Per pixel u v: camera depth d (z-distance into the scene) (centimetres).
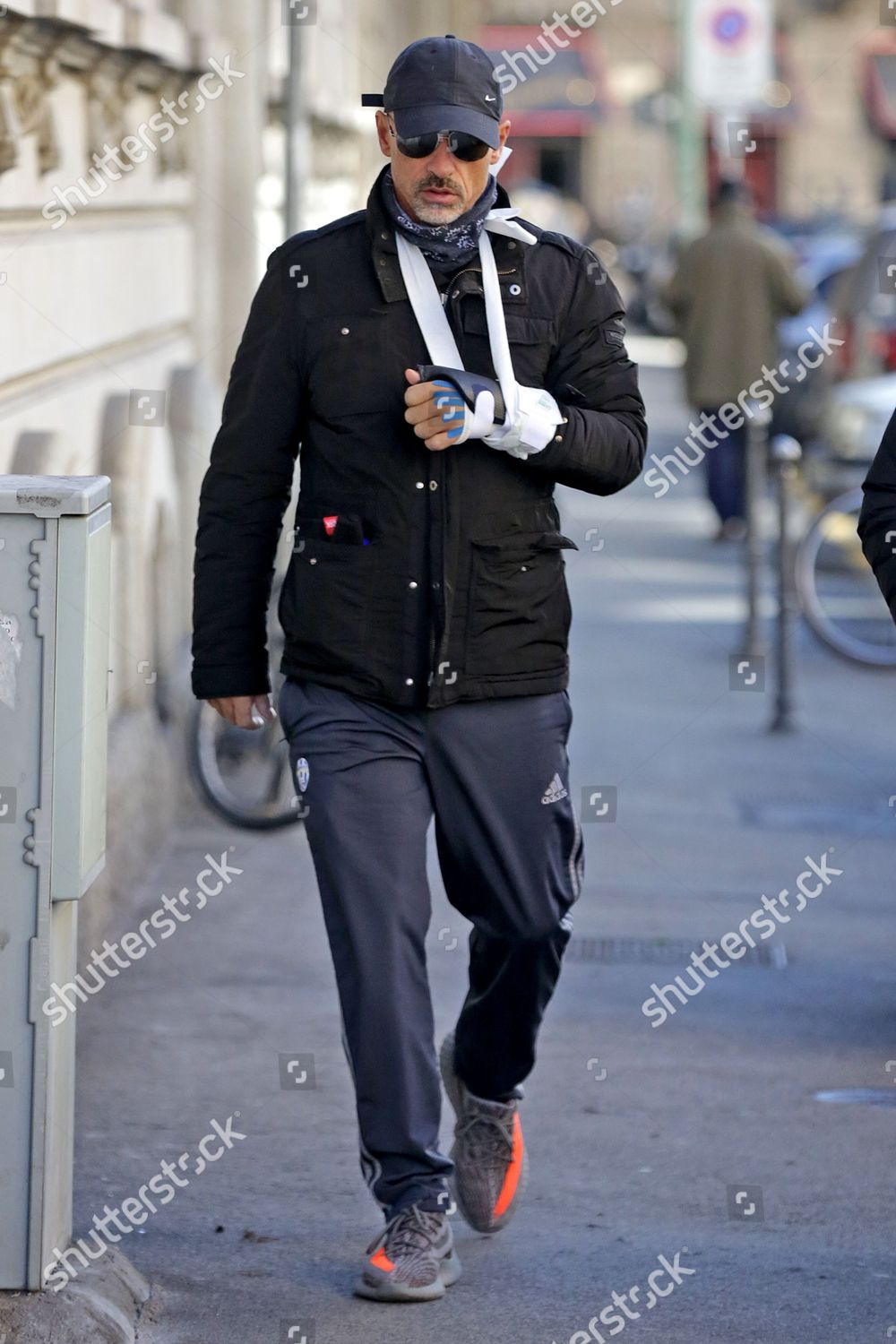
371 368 571
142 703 1080
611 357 593
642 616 1853
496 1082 632
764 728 1453
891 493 564
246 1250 630
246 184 1338
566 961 947
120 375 1062
